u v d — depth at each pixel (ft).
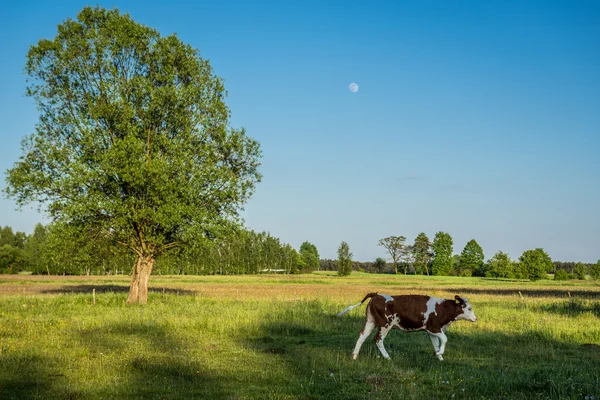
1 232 464.65
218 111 106.63
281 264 451.12
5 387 34.12
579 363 44.21
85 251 100.94
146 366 40.40
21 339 52.54
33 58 98.99
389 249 513.45
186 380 37.06
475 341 55.06
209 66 109.91
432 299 45.83
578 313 84.38
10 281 237.45
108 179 96.12
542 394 32.89
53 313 80.02
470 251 470.39
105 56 101.30
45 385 34.78
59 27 101.65
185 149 101.40
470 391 34.19
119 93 98.68
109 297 113.60
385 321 45.39
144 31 103.86
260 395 32.89
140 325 63.10
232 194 102.06
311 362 42.65
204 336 57.00
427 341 55.01
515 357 46.93
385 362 43.27
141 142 94.58
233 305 90.68
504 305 101.35
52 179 95.50
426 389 34.68
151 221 99.25
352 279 324.60
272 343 53.47
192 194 96.99
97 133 98.07
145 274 104.42
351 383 36.04
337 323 66.95
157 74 103.30
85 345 49.55
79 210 92.22
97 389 33.55
